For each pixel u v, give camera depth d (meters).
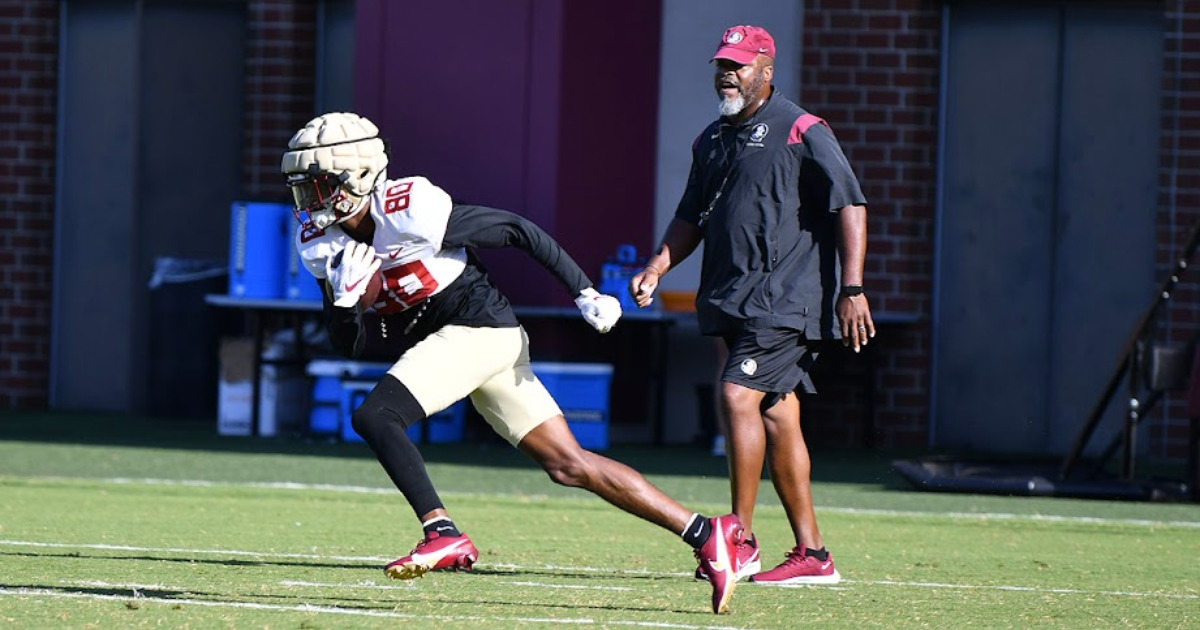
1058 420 55.59
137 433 52.91
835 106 55.06
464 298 19.98
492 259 52.25
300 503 35.34
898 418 55.50
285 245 52.69
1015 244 55.44
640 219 54.03
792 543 30.72
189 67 61.09
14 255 62.06
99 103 62.34
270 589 22.55
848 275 23.67
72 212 62.50
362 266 19.30
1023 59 55.16
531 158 52.06
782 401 24.36
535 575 24.86
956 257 55.66
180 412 58.59
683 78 54.31
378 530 30.81
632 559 27.28
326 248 19.69
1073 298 55.41
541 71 51.94
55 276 62.41
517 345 20.16
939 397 55.91
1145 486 40.41
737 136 24.39
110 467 42.12
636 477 20.19
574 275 19.72
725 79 24.23
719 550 20.11
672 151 54.31
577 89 52.19
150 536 29.05
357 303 19.64
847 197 23.72
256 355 53.12
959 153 55.44
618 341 54.47
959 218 55.53
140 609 20.42
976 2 55.16
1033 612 22.09
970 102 55.34
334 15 59.31
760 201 24.00
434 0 52.91
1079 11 54.94
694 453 51.19
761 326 23.84
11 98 61.91
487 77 52.50
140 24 60.94
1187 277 54.09
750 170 24.09
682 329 55.22
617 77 53.22
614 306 19.62
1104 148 55.06
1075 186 55.22
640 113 53.84
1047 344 55.56
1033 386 55.62
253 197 57.53
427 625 19.56
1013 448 55.81
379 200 19.48
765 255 23.97
